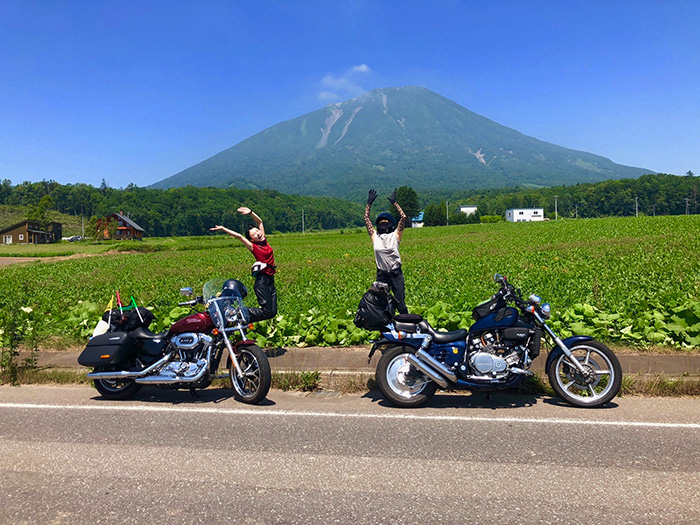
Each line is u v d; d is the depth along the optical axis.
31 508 3.41
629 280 14.24
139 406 5.73
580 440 4.39
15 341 7.49
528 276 16.53
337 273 20.89
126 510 3.36
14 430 4.94
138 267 30.17
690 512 3.17
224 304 5.97
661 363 6.45
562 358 5.48
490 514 3.20
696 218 50.72
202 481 3.75
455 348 5.53
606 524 3.05
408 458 4.09
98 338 6.09
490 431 4.67
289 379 6.46
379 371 5.56
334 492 3.54
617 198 183.75
